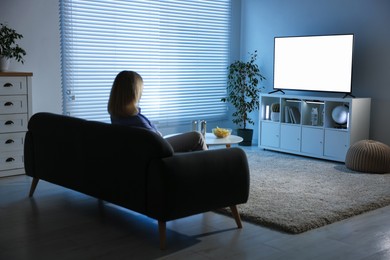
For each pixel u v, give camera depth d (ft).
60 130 11.75
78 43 18.17
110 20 18.81
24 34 16.74
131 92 10.53
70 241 9.82
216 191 9.96
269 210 11.64
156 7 20.16
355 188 13.99
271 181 14.84
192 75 21.91
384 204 12.59
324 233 10.39
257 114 22.89
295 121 19.81
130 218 11.35
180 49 21.29
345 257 9.08
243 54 23.53
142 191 9.59
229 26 23.15
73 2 17.80
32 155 12.99
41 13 17.06
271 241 9.88
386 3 17.85
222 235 10.22
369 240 10.00
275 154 19.99
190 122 22.11
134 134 9.59
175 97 21.36
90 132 10.76
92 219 11.25
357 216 11.66
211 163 9.83
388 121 18.15
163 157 9.23
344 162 18.04
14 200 12.84
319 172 16.31
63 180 11.97
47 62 17.38
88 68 18.49
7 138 15.40
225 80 23.32
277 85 21.04
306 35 20.21
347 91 18.60
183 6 21.16
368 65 18.61
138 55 19.83
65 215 11.55
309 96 19.72
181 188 9.36
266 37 22.29
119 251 9.30
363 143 16.57
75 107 18.38
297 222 10.72
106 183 10.55
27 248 9.43
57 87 17.74
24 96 15.61
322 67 19.31
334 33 19.61
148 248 9.46
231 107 23.68
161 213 9.21
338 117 18.17
